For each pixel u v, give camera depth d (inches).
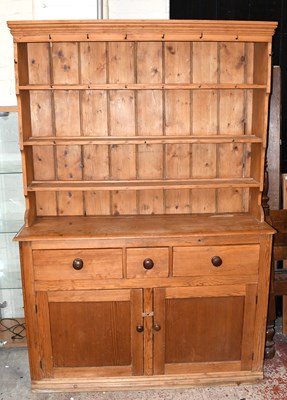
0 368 97.5
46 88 81.6
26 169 85.9
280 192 107.7
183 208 96.9
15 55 78.7
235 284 87.0
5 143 101.9
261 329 89.7
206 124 93.5
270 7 101.0
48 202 95.3
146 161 94.7
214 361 91.0
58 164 93.8
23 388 91.1
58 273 84.3
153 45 89.6
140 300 86.4
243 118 93.6
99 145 93.3
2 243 106.2
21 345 102.4
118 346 88.7
